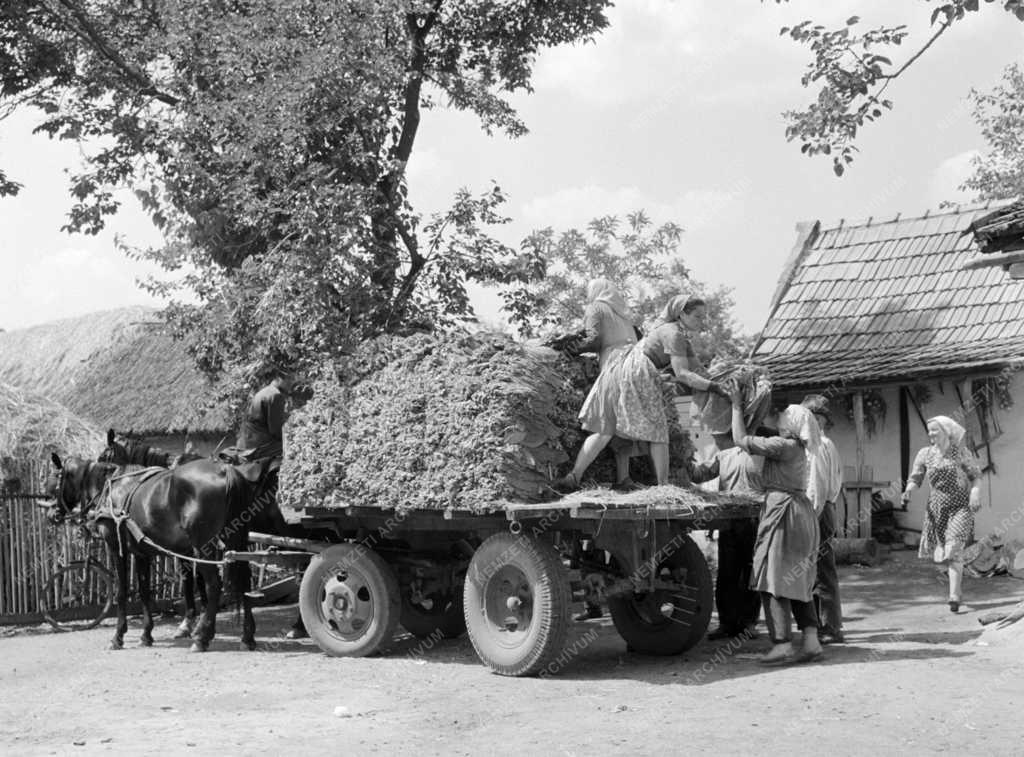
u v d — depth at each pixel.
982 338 16.78
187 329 15.03
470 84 16.75
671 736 6.79
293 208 13.71
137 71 15.89
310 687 8.84
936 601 12.61
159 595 14.59
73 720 7.81
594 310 9.90
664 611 10.28
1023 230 11.21
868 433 17.30
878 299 18.72
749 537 10.52
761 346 19.02
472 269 14.77
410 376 9.42
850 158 12.36
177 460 12.65
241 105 13.80
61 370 26.73
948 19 10.97
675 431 10.16
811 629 9.21
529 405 8.85
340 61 13.72
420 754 6.54
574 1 16.81
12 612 13.61
